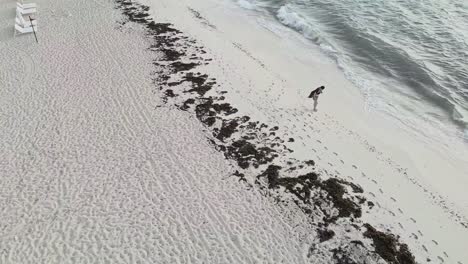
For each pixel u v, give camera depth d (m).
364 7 35.12
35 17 29.36
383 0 36.38
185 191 16.47
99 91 21.86
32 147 18.39
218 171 17.47
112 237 14.66
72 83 22.42
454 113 22.92
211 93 22.19
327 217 15.65
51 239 14.59
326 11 34.62
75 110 20.52
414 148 20.58
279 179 17.17
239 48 28.20
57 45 25.91
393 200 16.89
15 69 23.59
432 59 27.64
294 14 33.34
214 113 20.77
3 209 15.67
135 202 15.97
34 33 26.03
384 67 27.16
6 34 27.19
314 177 17.36
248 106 21.55
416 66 26.72
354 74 26.58
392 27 31.62
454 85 25.19
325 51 29.06
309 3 36.31
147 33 27.83
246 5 36.00
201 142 18.94
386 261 14.21
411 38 30.06
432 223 16.11
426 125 22.31
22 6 29.77
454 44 29.05
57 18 29.33
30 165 17.52
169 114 20.47
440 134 21.67
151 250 14.26
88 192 16.33
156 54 25.44
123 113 20.39
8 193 16.31
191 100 21.52
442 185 18.33
